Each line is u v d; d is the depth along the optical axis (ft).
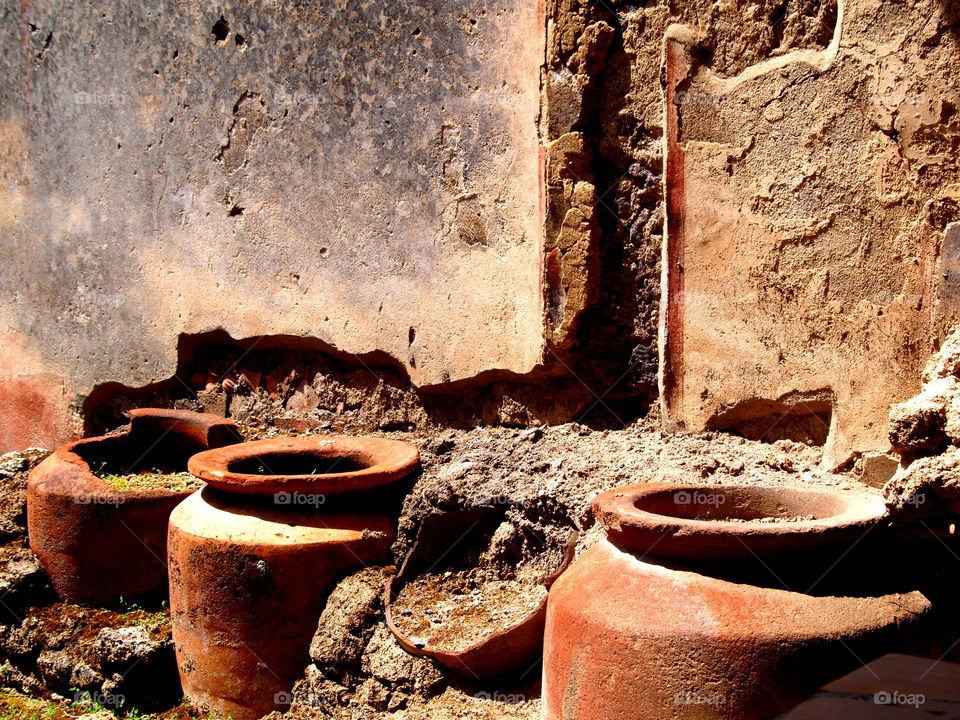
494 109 6.02
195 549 5.24
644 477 4.92
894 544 3.98
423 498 5.36
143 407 7.98
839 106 4.90
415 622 4.94
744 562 3.69
